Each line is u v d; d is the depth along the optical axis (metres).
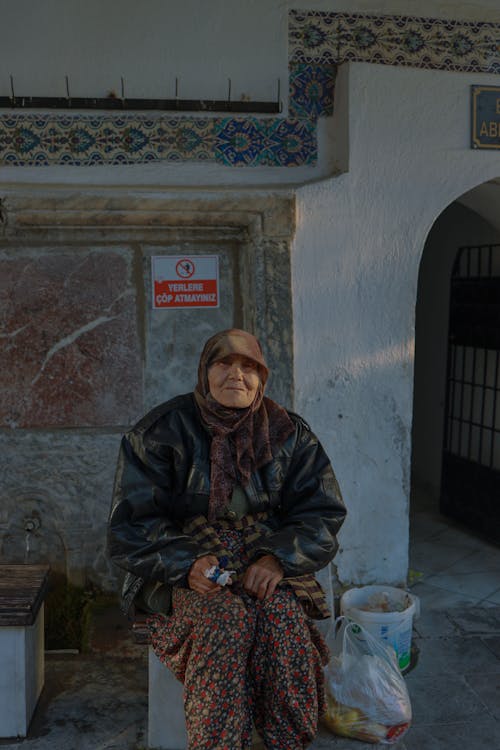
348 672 2.95
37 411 3.67
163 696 2.77
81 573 3.78
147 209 3.52
